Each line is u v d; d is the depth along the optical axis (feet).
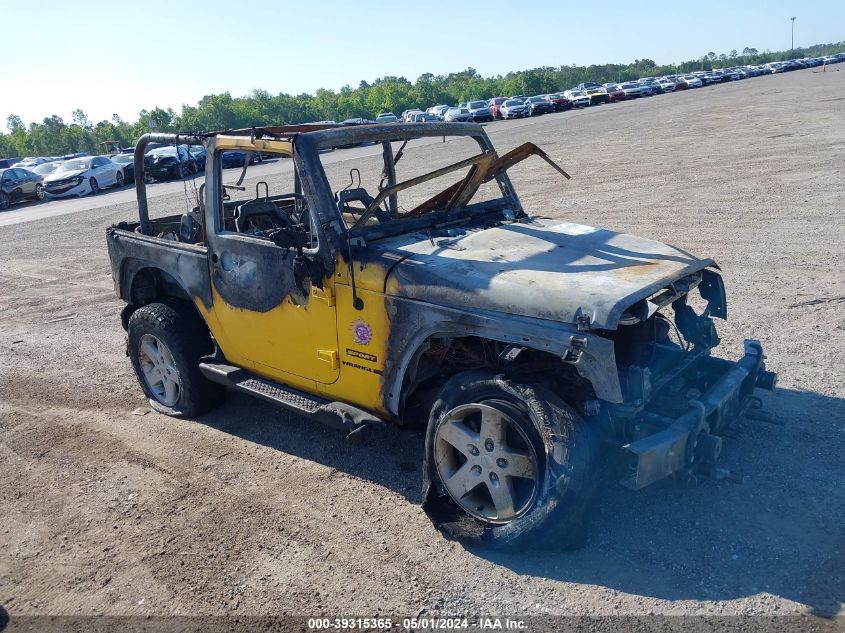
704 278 14.62
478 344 13.23
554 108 169.78
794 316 21.53
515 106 165.58
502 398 11.89
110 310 30.91
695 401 12.37
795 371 17.89
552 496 11.24
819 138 61.11
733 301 23.25
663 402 13.21
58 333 27.89
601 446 12.01
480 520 12.39
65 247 49.06
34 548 13.55
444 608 11.06
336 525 13.50
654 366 13.30
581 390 12.26
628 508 13.03
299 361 15.12
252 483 15.29
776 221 34.01
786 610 10.34
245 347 16.39
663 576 11.28
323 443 16.84
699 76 228.43
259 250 15.11
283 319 15.08
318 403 14.94
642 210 39.75
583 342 10.80
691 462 12.19
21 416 19.83
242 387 16.24
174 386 18.94
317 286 14.03
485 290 12.01
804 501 12.82
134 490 15.35
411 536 12.97
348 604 11.32
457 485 12.64
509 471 11.92
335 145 14.29
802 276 25.31
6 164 132.87
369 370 13.70
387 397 13.56
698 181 47.47
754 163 52.24
